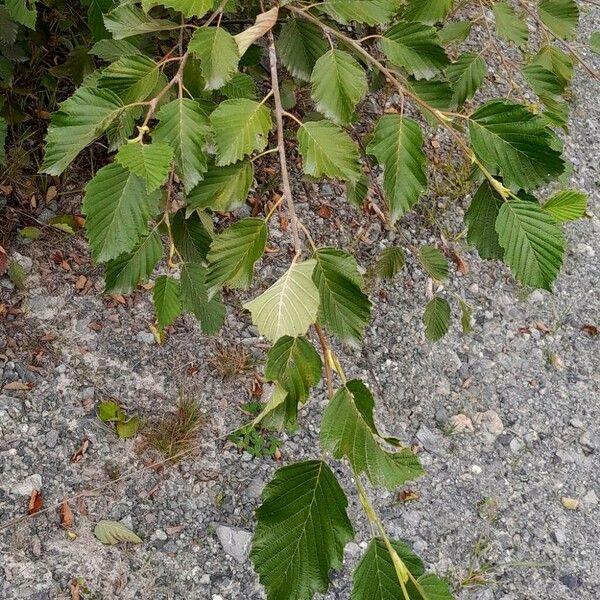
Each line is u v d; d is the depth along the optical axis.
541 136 0.56
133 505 1.10
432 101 0.66
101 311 1.25
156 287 0.71
